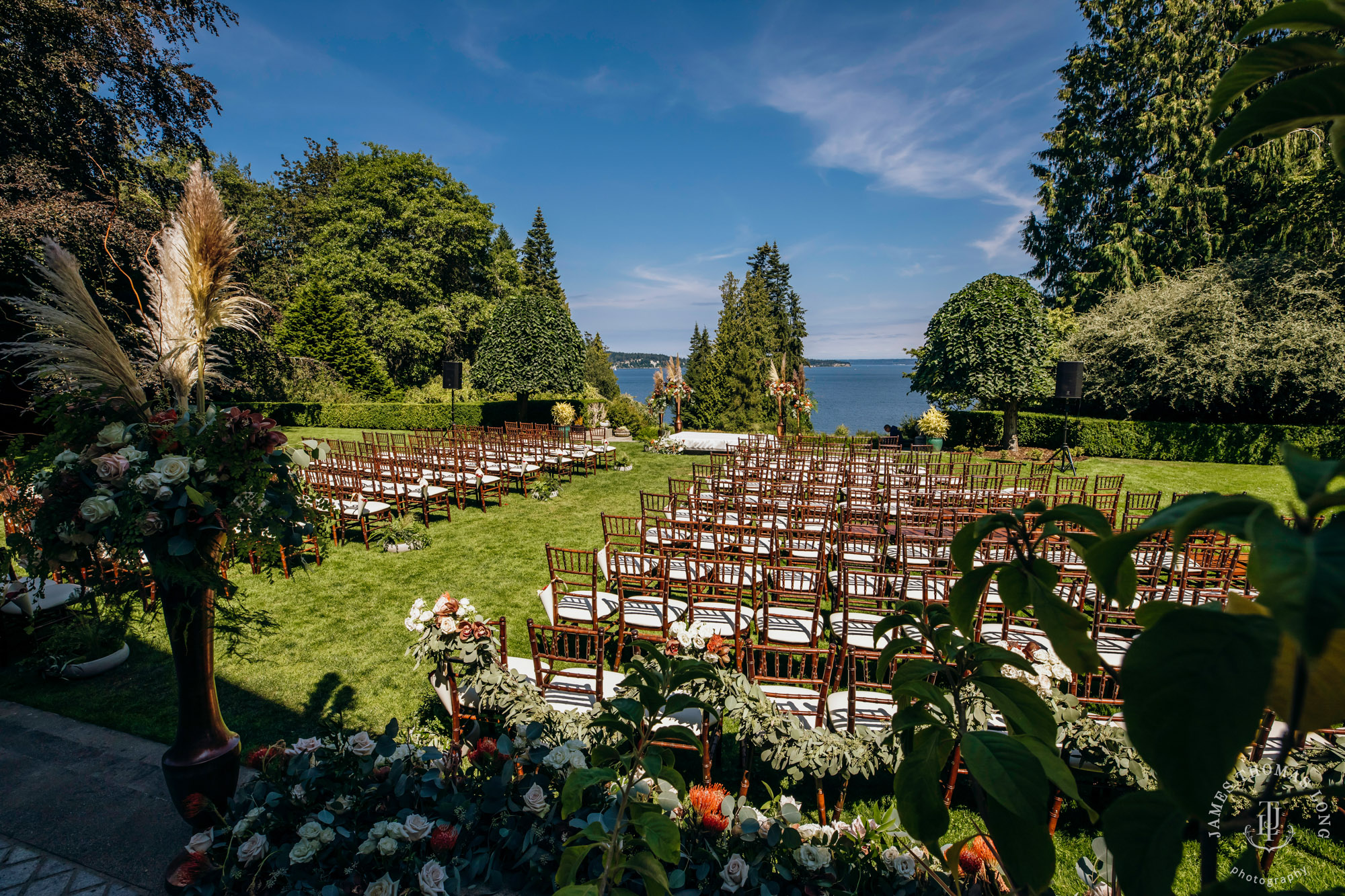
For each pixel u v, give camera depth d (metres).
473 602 6.48
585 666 4.78
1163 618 0.64
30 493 2.54
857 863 2.46
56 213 10.48
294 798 2.61
